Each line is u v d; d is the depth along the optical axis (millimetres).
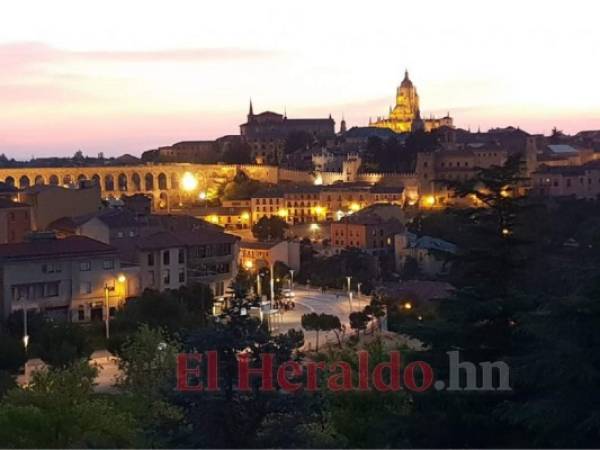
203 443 38188
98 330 117000
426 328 42688
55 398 53406
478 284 43844
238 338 38938
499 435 40656
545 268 44844
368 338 124938
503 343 42562
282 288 181500
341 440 46219
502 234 44875
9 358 88938
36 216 172250
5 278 121875
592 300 35938
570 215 181375
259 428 39844
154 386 60094
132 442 48438
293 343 40938
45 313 120750
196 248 150375
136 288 137375
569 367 35062
